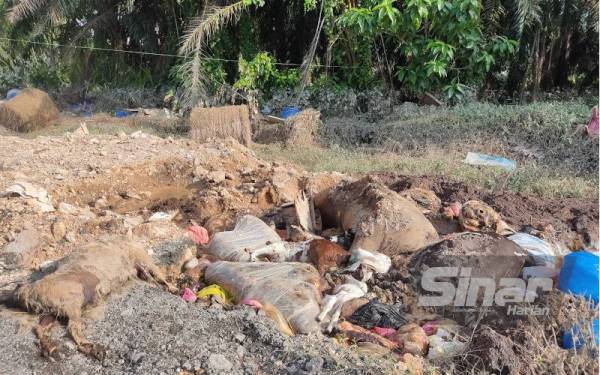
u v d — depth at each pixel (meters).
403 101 11.99
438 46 10.48
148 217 5.90
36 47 14.95
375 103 11.47
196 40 11.17
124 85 14.33
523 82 11.79
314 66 12.24
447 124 9.38
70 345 3.29
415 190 6.00
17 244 4.65
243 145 9.47
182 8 13.22
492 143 8.58
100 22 13.80
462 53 10.96
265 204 6.36
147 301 3.70
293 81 12.53
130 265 4.03
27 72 15.26
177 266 4.56
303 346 3.34
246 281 4.02
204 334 3.40
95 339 3.34
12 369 3.11
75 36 13.84
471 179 7.18
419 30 11.29
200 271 4.46
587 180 7.21
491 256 4.22
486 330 3.47
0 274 4.39
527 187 6.88
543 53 11.69
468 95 10.96
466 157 8.22
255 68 12.36
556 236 5.19
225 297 4.02
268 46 13.88
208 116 9.58
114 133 10.26
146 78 14.27
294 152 9.23
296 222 5.66
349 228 5.15
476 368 3.31
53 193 6.48
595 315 3.69
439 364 3.40
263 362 3.24
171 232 5.21
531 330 3.54
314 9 12.52
